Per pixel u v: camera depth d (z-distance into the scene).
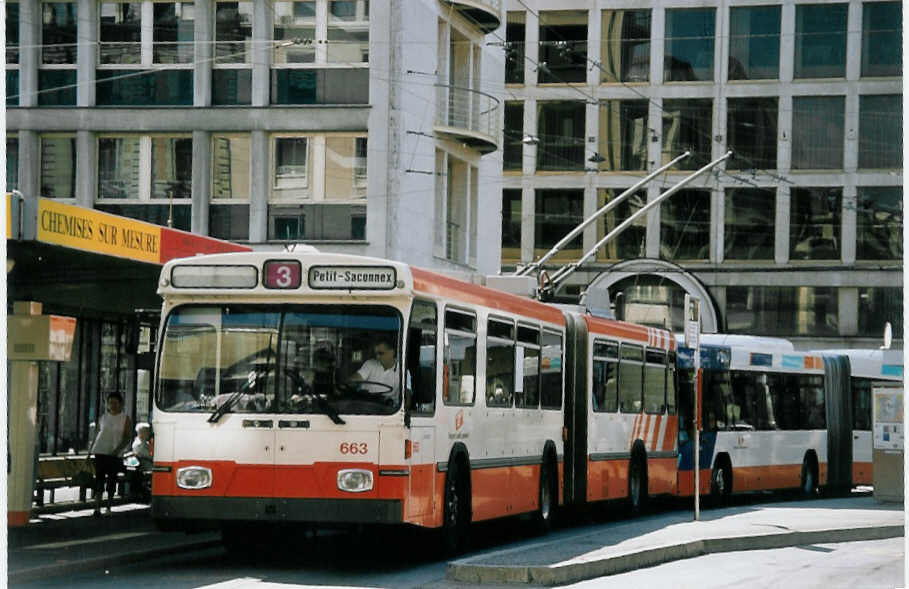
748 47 65.69
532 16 66.56
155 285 22.77
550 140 67.06
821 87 65.00
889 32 64.94
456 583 16.00
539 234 67.12
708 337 33.22
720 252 65.81
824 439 36.84
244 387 16.81
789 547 22.00
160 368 17.02
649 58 66.12
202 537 20.66
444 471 17.98
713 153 65.56
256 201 40.28
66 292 23.19
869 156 65.12
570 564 16.34
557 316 23.48
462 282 18.89
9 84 40.31
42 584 15.72
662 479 28.73
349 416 16.58
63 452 25.48
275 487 16.58
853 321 65.06
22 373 20.66
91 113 40.25
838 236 65.44
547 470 22.94
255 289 16.91
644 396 27.75
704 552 20.56
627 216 66.50
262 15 40.31
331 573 17.09
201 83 40.31
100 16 40.59
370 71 40.28
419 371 17.09
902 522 24.67
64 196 40.50
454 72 45.84
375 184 40.16
